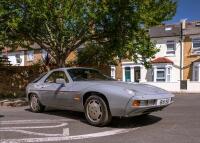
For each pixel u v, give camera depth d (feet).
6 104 42.65
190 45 109.40
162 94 25.23
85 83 27.07
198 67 107.24
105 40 53.11
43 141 20.74
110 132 23.06
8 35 49.80
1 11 43.75
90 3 45.32
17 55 134.10
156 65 111.55
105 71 62.44
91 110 25.45
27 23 46.85
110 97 23.98
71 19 45.16
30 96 34.24
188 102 47.24
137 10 47.24
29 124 26.63
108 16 47.70
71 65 62.18
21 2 44.91
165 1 51.52
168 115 30.42
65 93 28.27
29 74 59.98
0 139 21.33
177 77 110.73
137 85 26.07
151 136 21.49
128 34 49.52
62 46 51.13
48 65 60.18
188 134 21.83
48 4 43.42
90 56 59.57
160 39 113.60
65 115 31.37
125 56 52.65
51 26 48.55
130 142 20.06
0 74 56.49
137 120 27.58
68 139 21.17
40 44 52.90
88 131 23.56
